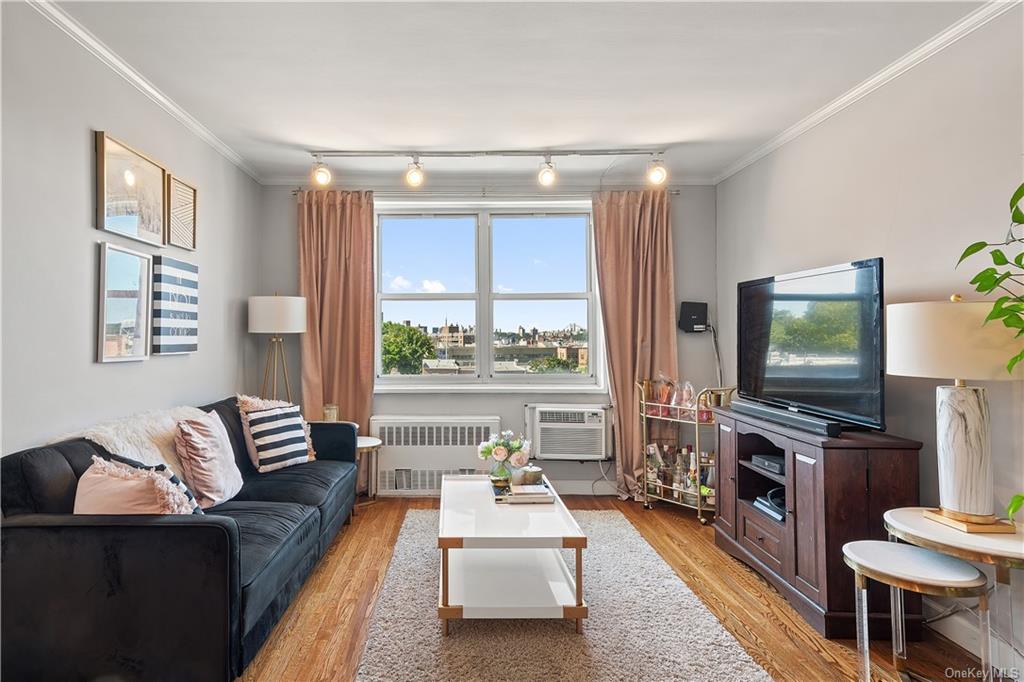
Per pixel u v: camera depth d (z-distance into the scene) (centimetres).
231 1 201
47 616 168
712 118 321
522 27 222
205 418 274
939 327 186
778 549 262
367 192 431
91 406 229
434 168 411
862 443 226
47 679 168
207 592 170
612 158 392
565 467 441
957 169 224
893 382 259
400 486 424
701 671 196
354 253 430
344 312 429
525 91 283
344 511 331
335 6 205
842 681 194
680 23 220
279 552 212
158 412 260
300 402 431
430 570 282
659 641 216
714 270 445
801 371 285
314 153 374
